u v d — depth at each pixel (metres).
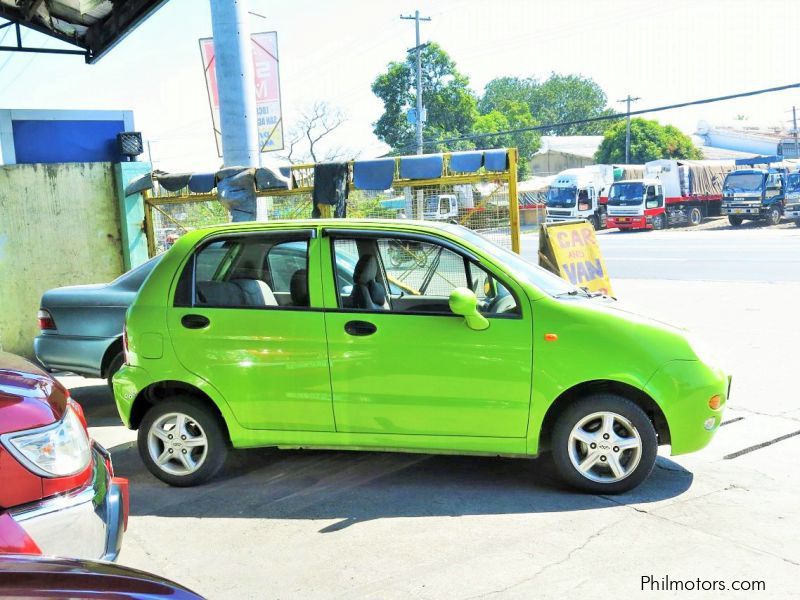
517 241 8.80
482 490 5.00
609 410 4.72
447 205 9.09
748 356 8.54
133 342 5.26
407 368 4.84
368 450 5.03
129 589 2.21
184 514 4.80
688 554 3.98
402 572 3.91
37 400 3.09
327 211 9.44
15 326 10.06
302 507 4.84
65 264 10.43
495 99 106.31
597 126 106.00
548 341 4.71
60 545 2.97
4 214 9.92
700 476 5.10
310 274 5.07
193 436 5.26
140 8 10.42
